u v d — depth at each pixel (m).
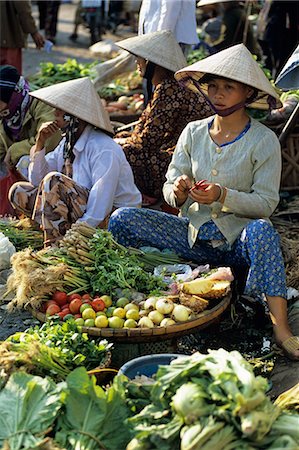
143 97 7.94
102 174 5.28
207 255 4.99
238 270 4.93
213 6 11.67
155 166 6.38
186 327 4.19
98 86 8.83
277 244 4.46
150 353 4.37
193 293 4.42
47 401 3.34
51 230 5.20
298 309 4.79
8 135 6.58
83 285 4.58
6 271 5.28
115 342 4.20
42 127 5.52
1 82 6.30
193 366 3.26
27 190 5.68
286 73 5.24
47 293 4.46
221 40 10.27
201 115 6.19
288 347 4.33
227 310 5.01
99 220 5.24
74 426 3.27
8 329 4.92
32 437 3.22
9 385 3.46
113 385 3.41
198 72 4.76
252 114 7.19
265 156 4.62
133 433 3.23
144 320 4.20
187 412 3.09
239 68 4.52
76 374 3.37
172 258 4.99
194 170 4.83
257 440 3.06
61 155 5.73
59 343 3.90
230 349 4.77
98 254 4.69
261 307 4.93
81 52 15.87
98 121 5.34
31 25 9.50
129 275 4.60
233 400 3.08
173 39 6.30
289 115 6.71
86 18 16.36
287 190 6.86
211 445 3.02
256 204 4.58
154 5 7.50
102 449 3.22
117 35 18.00
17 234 5.66
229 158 4.69
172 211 6.23
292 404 3.57
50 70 9.46
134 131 6.53
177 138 6.34
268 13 10.16
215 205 4.75
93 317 4.29
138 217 4.97
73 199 5.21
